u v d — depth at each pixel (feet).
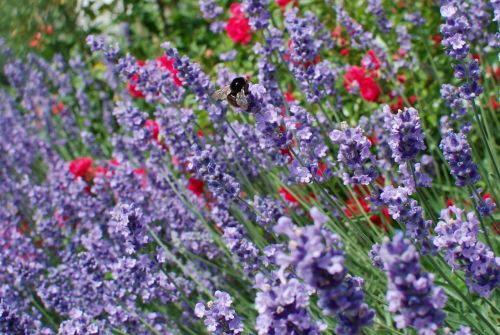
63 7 6.02
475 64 2.64
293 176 2.77
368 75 3.61
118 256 3.24
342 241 2.96
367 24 3.98
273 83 3.09
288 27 3.01
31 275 3.28
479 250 2.24
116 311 3.01
